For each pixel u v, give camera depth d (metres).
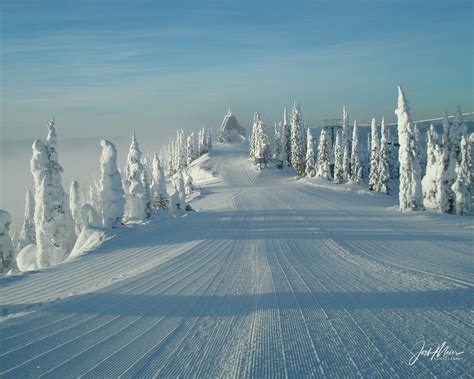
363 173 78.94
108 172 23.45
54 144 22.67
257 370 4.95
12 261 24.45
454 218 28.39
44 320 7.46
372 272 11.15
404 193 34.69
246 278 10.96
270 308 7.75
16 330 6.86
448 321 6.50
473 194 46.09
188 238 21.27
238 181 82.88
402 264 12.43
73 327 7.00
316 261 13.46
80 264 15.23
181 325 6.95
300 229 23.06
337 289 9.14
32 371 5.16
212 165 100.31
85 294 9.52
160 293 9.49
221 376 4.83
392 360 5.09
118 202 23.42
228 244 18.45
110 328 6.91
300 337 6.05
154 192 38.62
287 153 92.69
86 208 22.88
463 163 46.44
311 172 76.38
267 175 86.94
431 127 38.31
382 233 21.31
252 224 26.19
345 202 44.78
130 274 12.31
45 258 21.97
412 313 7.01
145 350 5.80
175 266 13.41
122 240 20.50
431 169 37.41
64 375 5.02
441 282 9.45
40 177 22.19
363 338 5.89
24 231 33.84
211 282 10.59
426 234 20.86
